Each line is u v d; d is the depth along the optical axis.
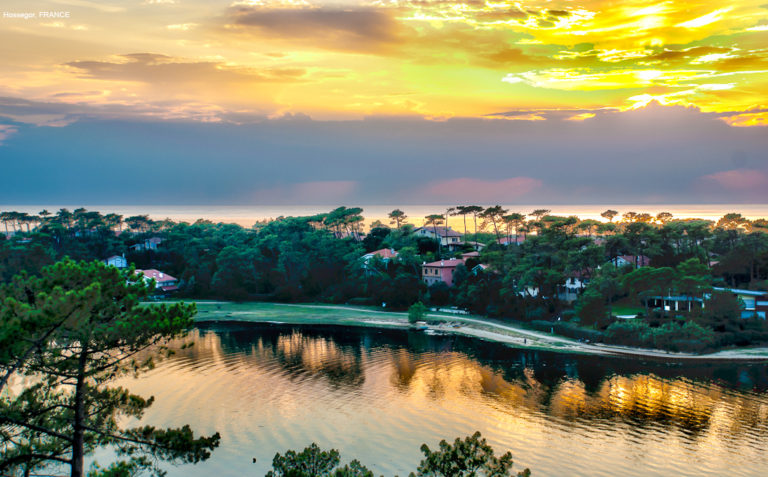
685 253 158.38
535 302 136.38
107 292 29.89
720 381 89.75
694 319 114.75
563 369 97.81
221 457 61.88
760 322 115.19
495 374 95.19
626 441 66.75
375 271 175.25
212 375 94.12
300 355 109.50
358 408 78.19
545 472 59.00
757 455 62.72
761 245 138.62
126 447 32.16
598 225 178.62
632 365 99.75
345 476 36.41
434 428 70.94
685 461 61.34
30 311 26.31
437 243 199.38
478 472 48.88
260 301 180.00
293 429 70.44
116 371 32.94
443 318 143.50
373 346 117.56
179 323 31.55
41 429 28.91
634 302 133.88
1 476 29.56
